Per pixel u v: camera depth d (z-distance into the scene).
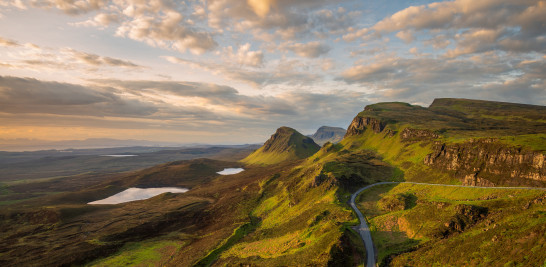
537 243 53.75
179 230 165.12
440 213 93.25
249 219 168.88
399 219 101.88
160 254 126.88
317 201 148.50
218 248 123.94
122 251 132.00
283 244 105.12
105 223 171.62
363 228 100.25
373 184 168.38
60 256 122.00
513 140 131.50
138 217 182.62
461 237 74.81
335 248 80.00
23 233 158.38
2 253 127.81
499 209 83.69
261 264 89.62
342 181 164.25
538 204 73.94
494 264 56.06
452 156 155.62
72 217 185.88
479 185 125.38
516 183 112.19
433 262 67.62
